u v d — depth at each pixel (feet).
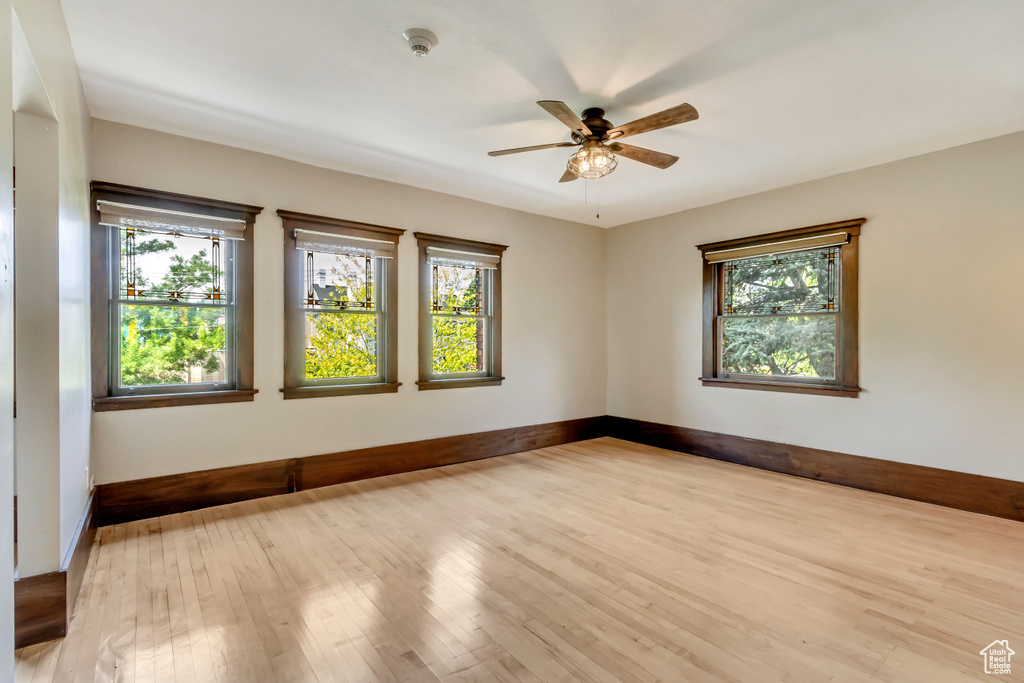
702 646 6.41
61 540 6.63
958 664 6.06
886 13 6.90
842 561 8.82
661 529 10.29
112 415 10.41
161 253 11.12
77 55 7.97
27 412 6.44
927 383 12.04
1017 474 10.82
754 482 13.67
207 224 11.49
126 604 7.34
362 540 9.70
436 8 6.86
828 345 13.94
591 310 19.56
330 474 13.26
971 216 11.41
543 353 18.04
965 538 9.84
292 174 12.69
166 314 11.19
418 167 13.19
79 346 8.16
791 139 11.29
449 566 8.61
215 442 11.60
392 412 14.38
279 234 12.50
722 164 12.85
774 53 7.91
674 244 17.66
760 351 15.46
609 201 16.33
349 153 12.24
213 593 7.68
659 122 8.46
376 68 8.40
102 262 10.31
